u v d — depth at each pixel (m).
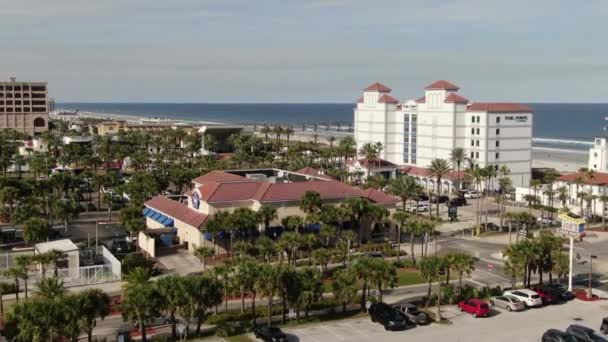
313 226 108.88
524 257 79.12
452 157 173.00
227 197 107.00
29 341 54.41
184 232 107.75
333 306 75.19
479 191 154.25
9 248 106.94
